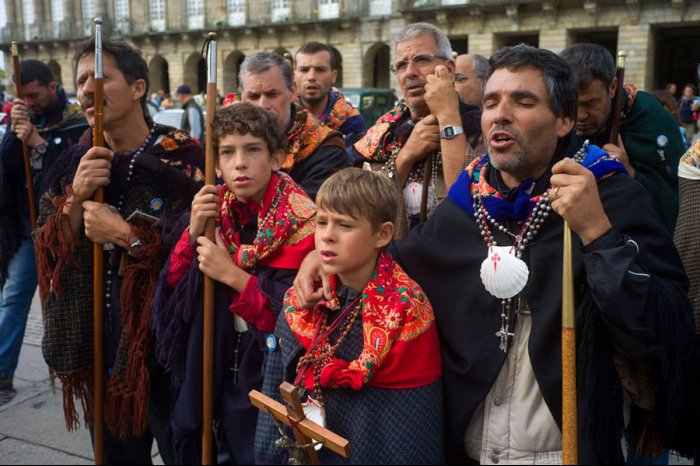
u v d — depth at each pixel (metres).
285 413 1.75
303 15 31.61
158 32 35.25
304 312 1.88
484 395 1.79
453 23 26.86
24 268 3.88
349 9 30.00
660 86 27.83
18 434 3.12
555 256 1.75
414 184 2.79
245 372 2.17
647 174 2.81
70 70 36.12
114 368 2.36
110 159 2.34
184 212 2.49
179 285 2.17
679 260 1.77
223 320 2.17
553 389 1.71
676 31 25.22
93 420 2.47
